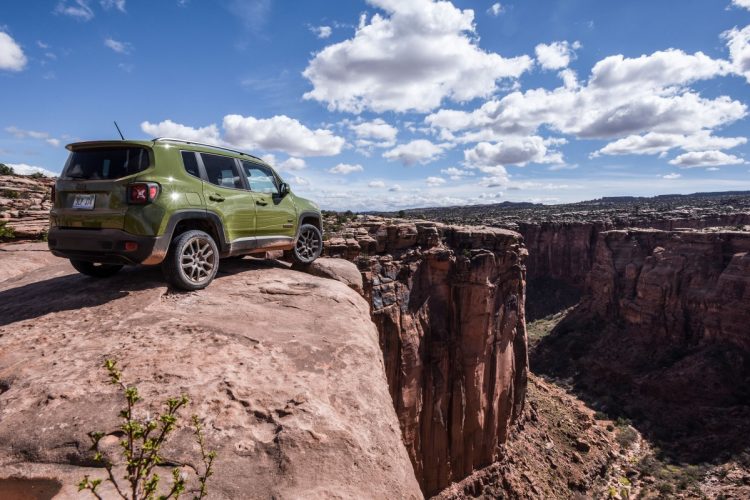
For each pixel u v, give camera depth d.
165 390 3.06
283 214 7.27
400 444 3.29
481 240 34.94
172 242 5.20
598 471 38.47
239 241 6.27
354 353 4.16
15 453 2.51
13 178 25.38
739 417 47.06
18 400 2.89
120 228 4.89
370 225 30.14
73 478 2.38
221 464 2.52
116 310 4.46
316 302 5.50
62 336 3.86
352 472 2.71
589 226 93.75
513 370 38.59
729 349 55.34
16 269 8.41
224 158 6.31
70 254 5.19
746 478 37.22
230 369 3.44
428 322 31.17
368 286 26.22
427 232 31.48
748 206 111.00
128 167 5.09
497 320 35.12
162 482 2.33
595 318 76.12
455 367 32.25
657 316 64.62
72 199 5.20
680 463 41.69
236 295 5.40
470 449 33.28
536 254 99.38
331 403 3.32
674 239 67.94
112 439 2.61
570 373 67.31
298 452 2.70
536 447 39.25
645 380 57.34
